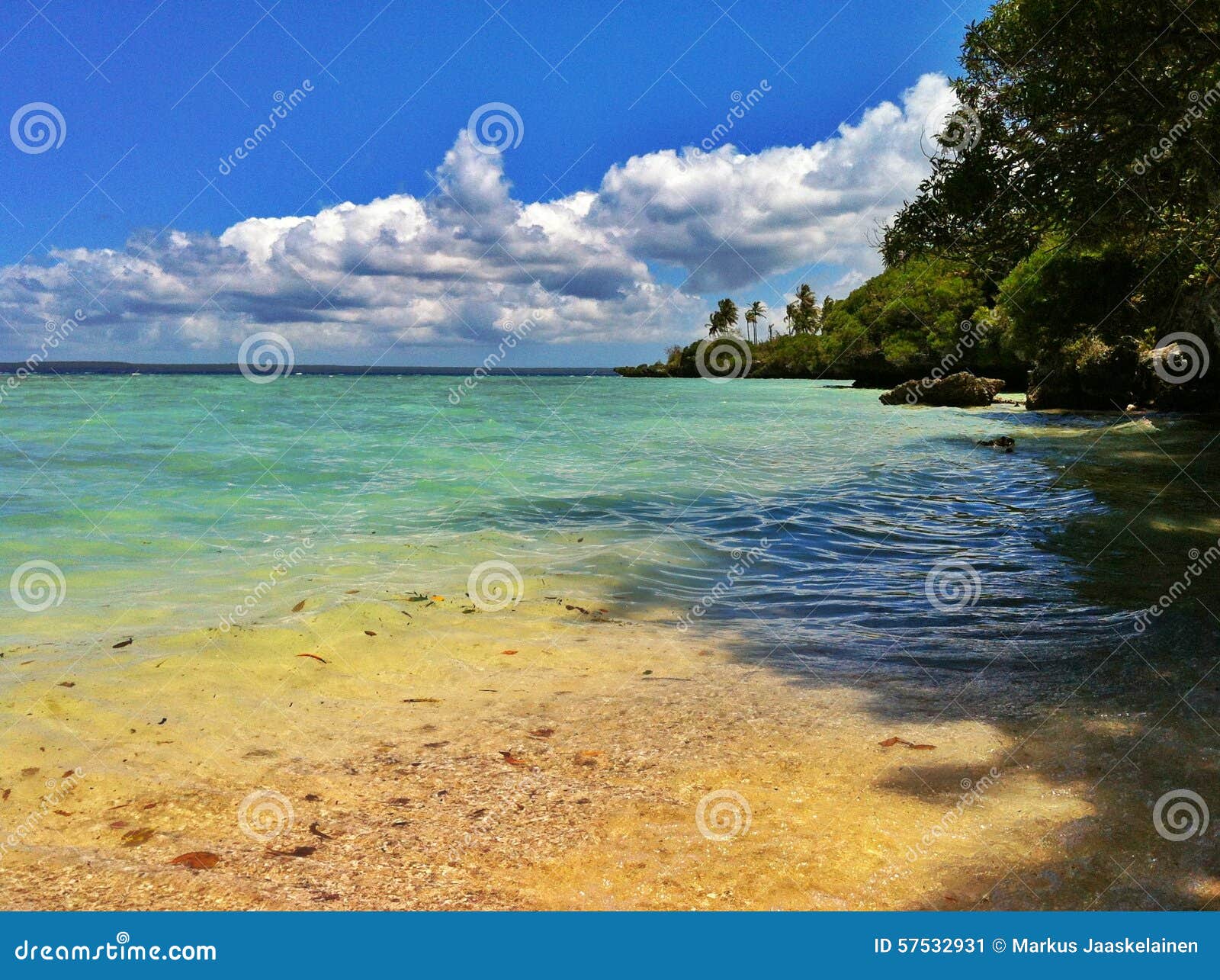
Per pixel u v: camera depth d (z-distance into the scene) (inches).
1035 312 1362.0
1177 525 411.2
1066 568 333.7
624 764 165.6
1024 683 205.3
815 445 880.3
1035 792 149.3
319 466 614.2
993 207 496.4
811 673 218.8
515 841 136.7
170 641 232.8
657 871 128.0
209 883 123.6
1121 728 173.8
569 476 606.9
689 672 220.7
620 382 4015.8
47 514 409.1
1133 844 130.6
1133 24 439.5
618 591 303.0
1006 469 667.4
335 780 158.7
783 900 120.2
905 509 489.4
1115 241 665.6
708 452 801.6
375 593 286.0
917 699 198.2
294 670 215.8
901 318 2755.9
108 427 847.7
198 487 502.0
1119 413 1223.5
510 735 180.5
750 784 156.2
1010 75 494.9
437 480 566.9
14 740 170.6
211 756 167.9
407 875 127.1
